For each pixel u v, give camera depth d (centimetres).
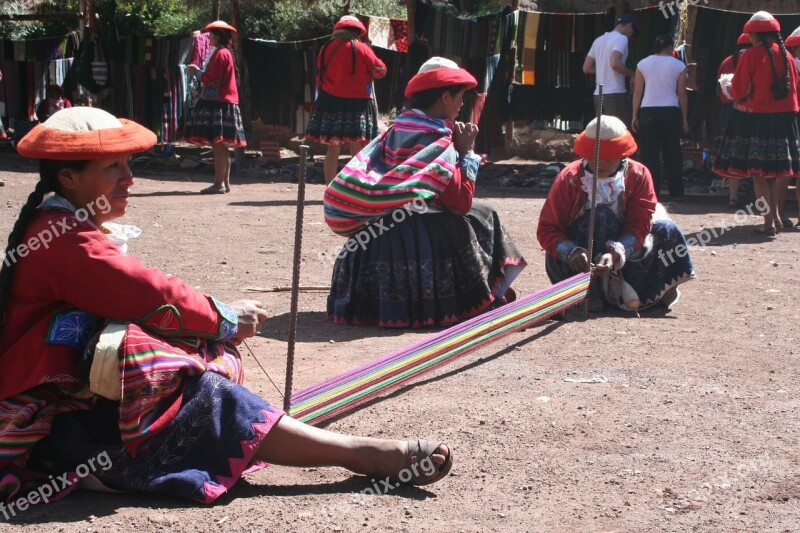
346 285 640
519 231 1023
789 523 333
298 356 556
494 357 554
